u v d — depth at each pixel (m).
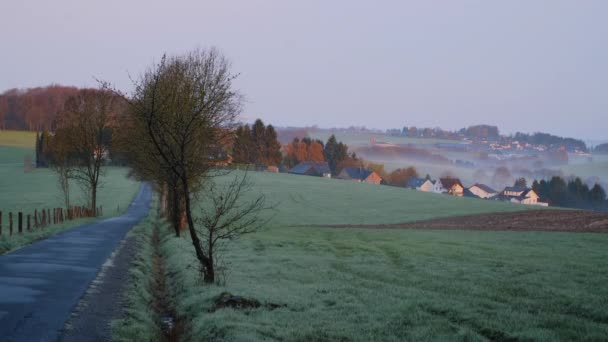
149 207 84.44
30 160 161.62
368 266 25.22
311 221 68.12
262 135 180.25
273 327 13.99
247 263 26.08
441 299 17.44
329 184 122.88
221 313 15.07
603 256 27.41
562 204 187.12
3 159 178.25
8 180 124.31
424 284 20.44
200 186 41.00
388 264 26.00
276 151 182.75
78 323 12.72
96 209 68.44
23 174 138.38
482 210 79.06
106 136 67.25
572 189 188.75
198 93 34.91
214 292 17.30
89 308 14.27
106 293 16.42
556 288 19.03
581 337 13.17
